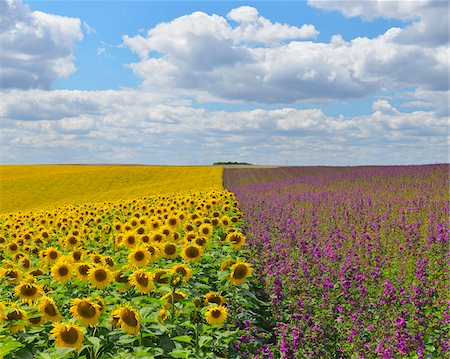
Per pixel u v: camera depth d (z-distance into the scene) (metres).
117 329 5.73
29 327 6.11
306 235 15.38
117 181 60.69
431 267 11.66
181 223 14.55
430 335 8.11
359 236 14.99
